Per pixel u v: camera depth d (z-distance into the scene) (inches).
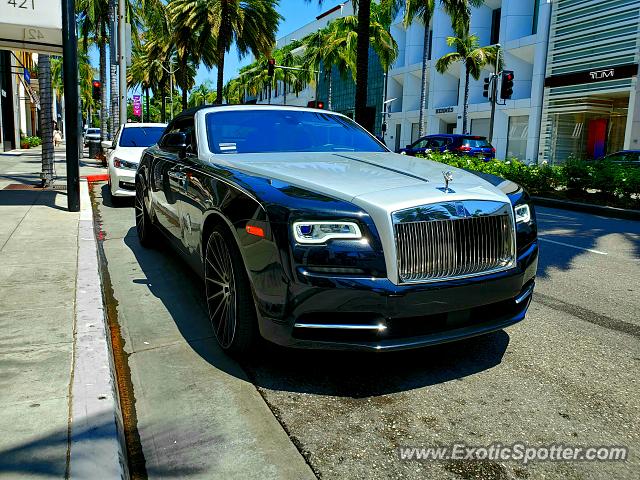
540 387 132.2
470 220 126.9
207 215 153.5
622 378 137.7
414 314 120.4
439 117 1749.5
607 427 114.9
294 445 107.2
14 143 1380.4
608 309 194.7
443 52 1736.0
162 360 146.1
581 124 1229.1
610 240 336.5
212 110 197.5
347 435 110.9
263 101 3688.5
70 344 138.9
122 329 169.5
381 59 1640.0
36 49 409.1
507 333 168.4
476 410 121.1
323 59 1969.7
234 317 139.2
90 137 1066.7
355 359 146.6
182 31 1389.0
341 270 117.4
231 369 140.5
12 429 99.8
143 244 280.7
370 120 719.7
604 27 1111.0
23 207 358.0
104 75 1278.3
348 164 159.9
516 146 1423.5
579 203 511.2
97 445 95.5
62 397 111.9
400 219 119.0
